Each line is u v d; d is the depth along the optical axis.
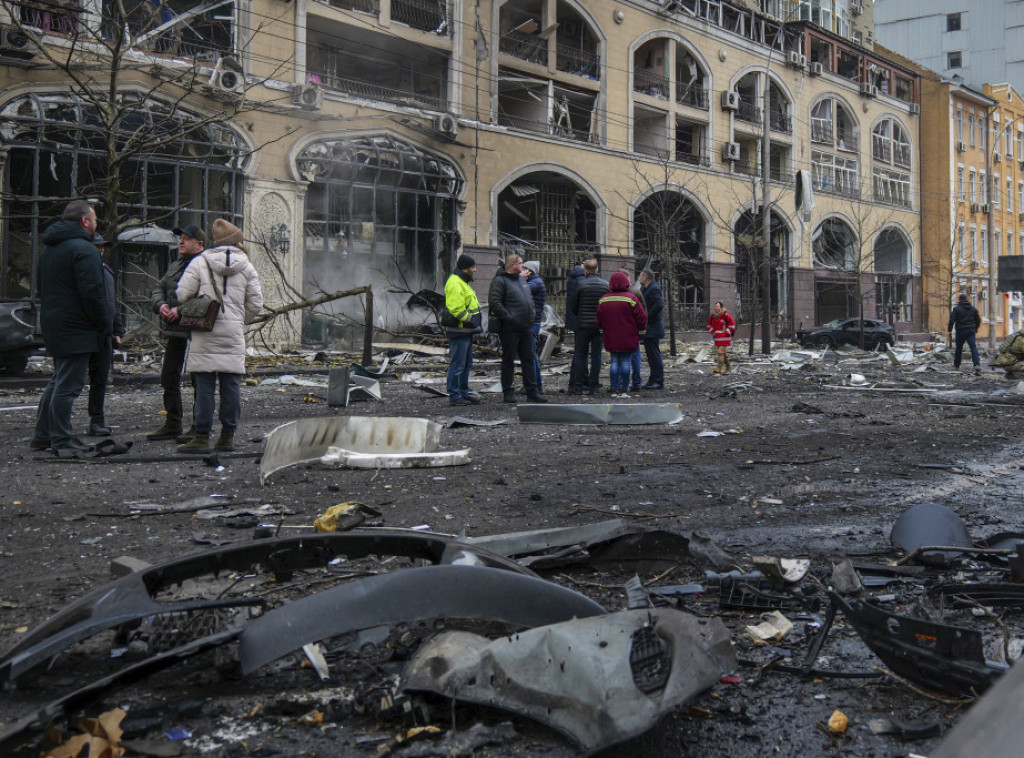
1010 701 0.86
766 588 3.35
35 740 2.02
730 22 42.94
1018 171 63.88
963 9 72.75
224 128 23.31
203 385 6.70
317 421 6.44
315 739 2.18
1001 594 3.23
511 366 11.00
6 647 2.78
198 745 2.14
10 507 4.86
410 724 2.24
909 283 55.22
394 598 2.39
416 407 10.62
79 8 15.73
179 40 22.62
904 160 54.72
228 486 5.50
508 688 2.16
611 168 35.81
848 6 53.59
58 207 21.16
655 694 2.03
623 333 12.23
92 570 3.67
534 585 2.51
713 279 40.84
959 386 15.60
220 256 6.60
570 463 6.59
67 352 6.50
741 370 20.06
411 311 28.05
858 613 2.58
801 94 46.28
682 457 6.96
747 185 42.72
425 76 31.41
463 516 4.72
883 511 5.02
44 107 19.89
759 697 2.48
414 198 28.73
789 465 6.66
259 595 3.25
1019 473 6.42
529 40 33.53
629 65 36.72
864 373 19.20
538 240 34.84
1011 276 29.17
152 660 2.20
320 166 25.73
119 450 6.69
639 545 3.69
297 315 25.11
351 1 28.52
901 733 2.25
